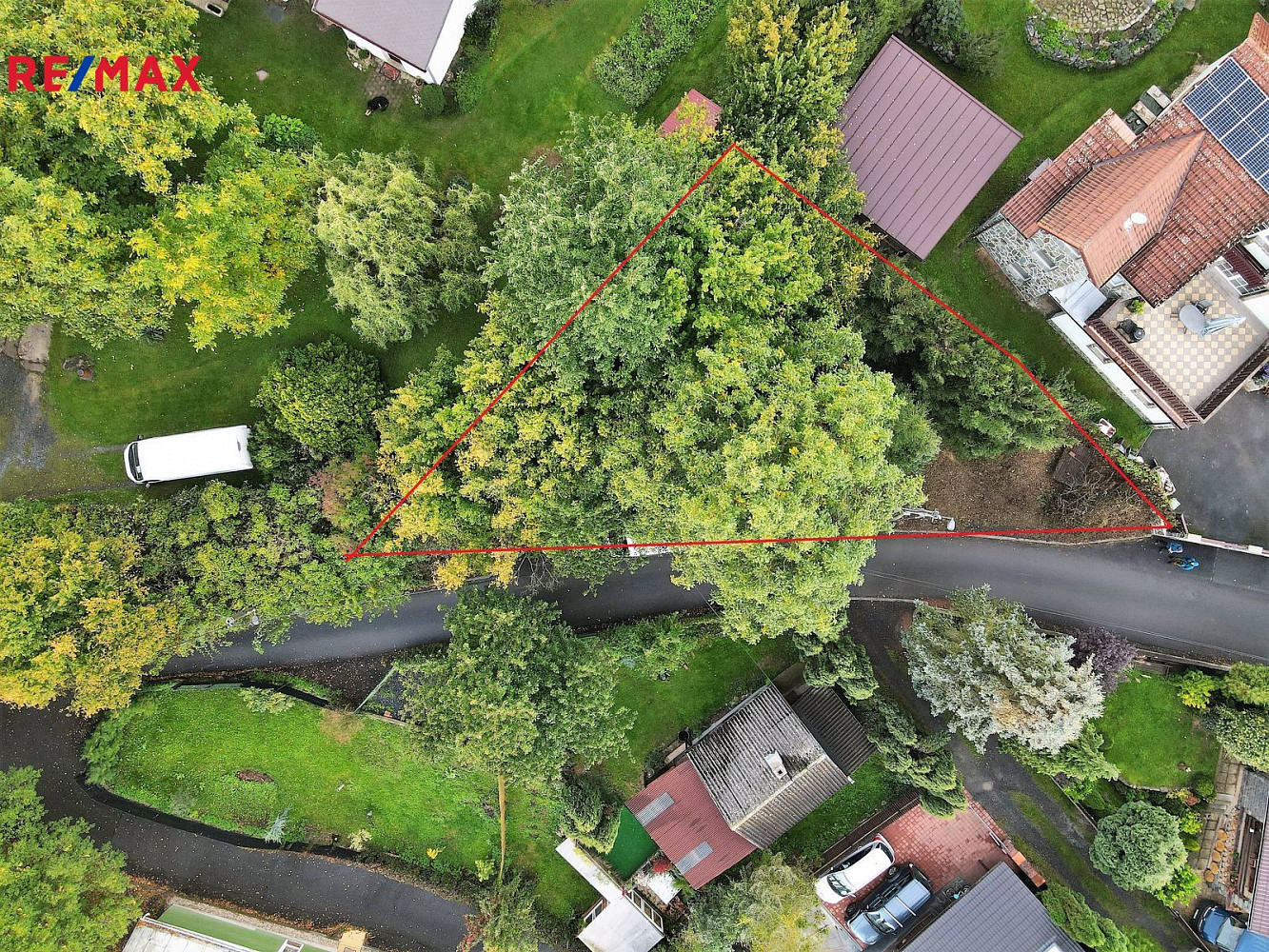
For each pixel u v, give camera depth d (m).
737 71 33.03
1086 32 37.25
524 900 40.53
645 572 41.34
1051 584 40.09
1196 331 35.62
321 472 35.00
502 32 37.66
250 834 42.03
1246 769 37.88
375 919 42.53
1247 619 39.03
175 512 35.00
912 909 39.69
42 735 40.88
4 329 31.59
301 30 37.22
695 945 38.72
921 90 34.25
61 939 34.06
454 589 40.97
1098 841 37.97
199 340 32.56
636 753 42.19
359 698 41.97
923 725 40.50
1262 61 30.45
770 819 37.59
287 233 32.66
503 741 31.59
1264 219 31.64
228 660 41.88
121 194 31.67
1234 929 37.34
